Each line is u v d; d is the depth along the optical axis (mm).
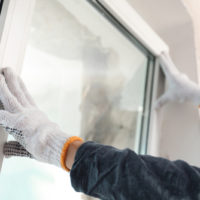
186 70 1233
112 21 1030
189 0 1058
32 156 562
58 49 896
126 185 417
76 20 952
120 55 1164
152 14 1134
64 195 854
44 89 833
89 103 1017
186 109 1199
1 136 578
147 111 1256
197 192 408
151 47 1174
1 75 569
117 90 1157
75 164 468
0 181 674
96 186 442
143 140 1229
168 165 445
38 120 554
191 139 1152
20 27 621
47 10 841
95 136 1028
